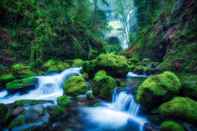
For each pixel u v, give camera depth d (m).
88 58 18.73
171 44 13.06
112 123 6.39
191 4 12.87
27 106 6.89
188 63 9.89
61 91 10.16
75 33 19.31
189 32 11.69
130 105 7.17
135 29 33.12
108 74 9.95
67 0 21.83
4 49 12.59
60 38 17.05
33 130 5.70
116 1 38.03
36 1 17.78
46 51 15.32
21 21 15.00
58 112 6.62
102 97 8.03
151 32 18.27
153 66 13.16
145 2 26.73
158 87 6.31
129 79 9.98
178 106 5.49
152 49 16.47
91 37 21.41
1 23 13.65
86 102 7.73
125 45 40.47
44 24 16.25
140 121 6.13
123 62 10.44
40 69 13.49
